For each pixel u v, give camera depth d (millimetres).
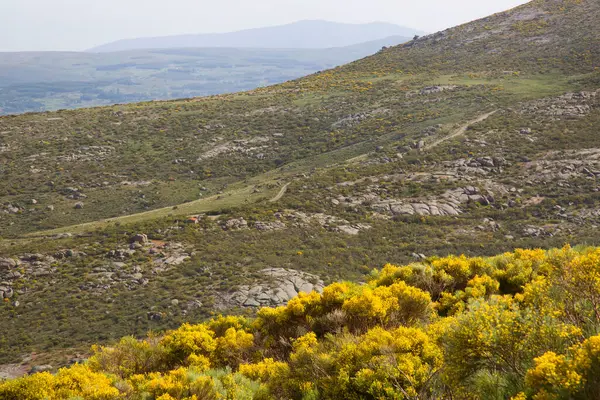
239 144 101938
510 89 101312
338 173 75188
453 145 76938
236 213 61438
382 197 63969
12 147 95062
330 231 55188
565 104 85062
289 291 39156
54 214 73750
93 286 42781
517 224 52594
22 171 86688
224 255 48312
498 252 46219
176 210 70000
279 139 103312
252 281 41219
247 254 48531
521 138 74875
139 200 79438
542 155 67938
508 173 65562
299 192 68938
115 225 61906
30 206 75750
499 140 75875
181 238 53781
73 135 102562
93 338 34281
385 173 72312
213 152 98688
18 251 51656
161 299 39344
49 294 41656
